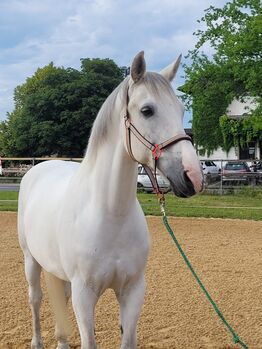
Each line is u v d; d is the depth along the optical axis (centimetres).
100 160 298
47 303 531
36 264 407
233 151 3108
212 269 669
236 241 875
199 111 2116
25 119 4216
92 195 301
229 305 525
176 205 1439
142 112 265
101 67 4366
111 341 434
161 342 434
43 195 377
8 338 439
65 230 310
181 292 567
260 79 1747
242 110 3256
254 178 1988
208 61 1983
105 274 296
